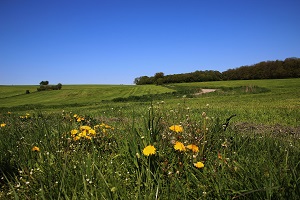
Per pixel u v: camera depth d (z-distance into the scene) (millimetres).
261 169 2447
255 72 130500
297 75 121812
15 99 92750
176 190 2459
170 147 3328
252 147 3766
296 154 3027
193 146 3072
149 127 3596
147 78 158375
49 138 4195
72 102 73750
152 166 2902
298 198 1994
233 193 2180
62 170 2932
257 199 2094
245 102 33875
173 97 59656
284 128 11531
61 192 2533
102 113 21734
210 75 139625
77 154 3570
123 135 4172
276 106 24734
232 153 3334
